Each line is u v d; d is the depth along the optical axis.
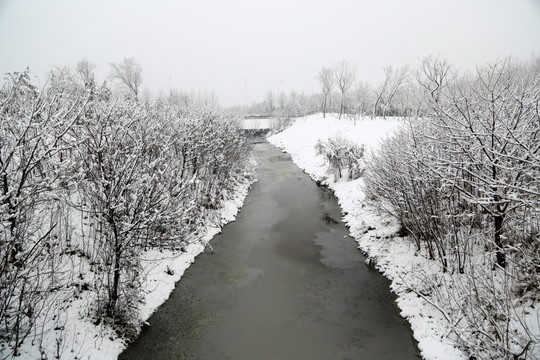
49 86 5.88
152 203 6.50
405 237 10.92
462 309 6.15
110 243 6.71
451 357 6.16
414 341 7.07
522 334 5.58
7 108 5.57
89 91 5.80
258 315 8.04
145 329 7.42
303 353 6.80
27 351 5.66
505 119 6.48
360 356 6.70
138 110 9.70
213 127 15.67
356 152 18.62
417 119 8.82
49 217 8.08
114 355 6.45
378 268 10.11
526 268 6.31
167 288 8.95
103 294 7.08
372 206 13.60
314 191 19.11
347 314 8.04
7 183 5.43
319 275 9.89
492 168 6.55
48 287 6.14
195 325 7.63
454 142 6.76
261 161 28.66
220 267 10.39
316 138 33.31
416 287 8.34
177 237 7.84
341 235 12.82
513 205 6.76
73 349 6.04
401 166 9.30
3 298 5.21
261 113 76.12
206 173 14.96
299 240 12.42
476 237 8.25
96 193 6.07
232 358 6.66
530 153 5.08
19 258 5.02
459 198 8.24
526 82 6.49
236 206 16.08
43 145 5.57
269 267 10.41
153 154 8.88
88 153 6.15
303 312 8.15
